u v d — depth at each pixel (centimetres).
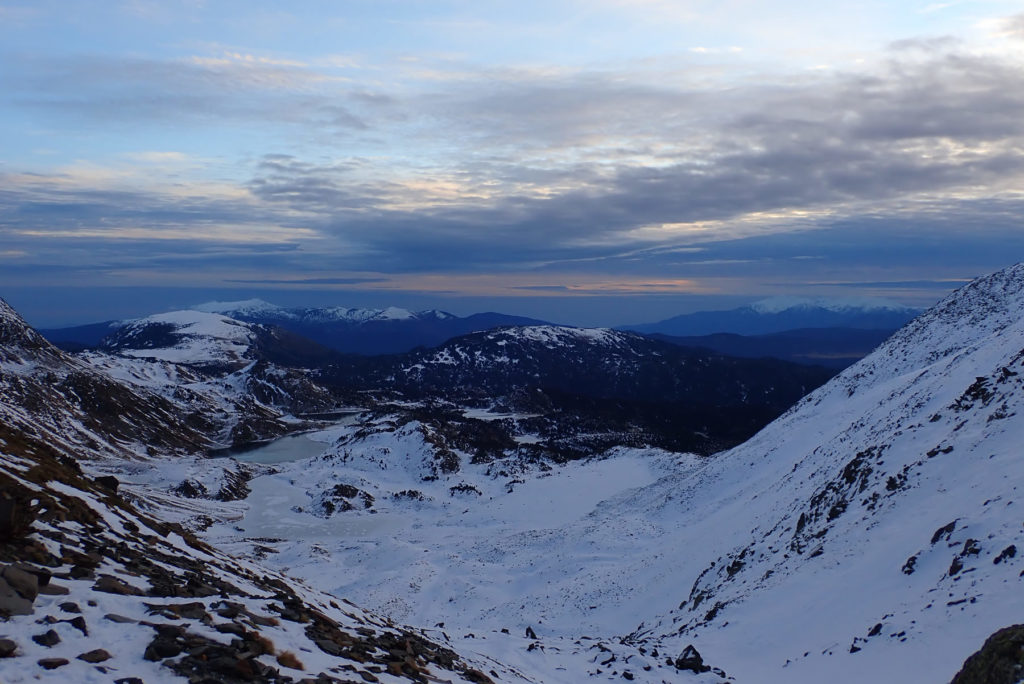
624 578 5322
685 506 7394
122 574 1109
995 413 3300
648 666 2133
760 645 2500
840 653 2034
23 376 14462
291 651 995
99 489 1792
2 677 667
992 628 1623
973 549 2112
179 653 834
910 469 3366
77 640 801
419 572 6234
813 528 3809
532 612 4994
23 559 998
